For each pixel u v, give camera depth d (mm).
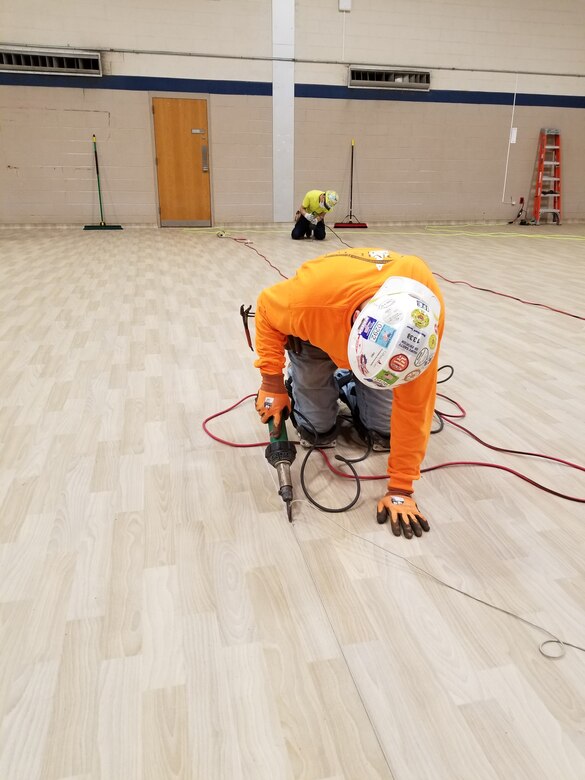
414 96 8844
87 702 992
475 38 8711
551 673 1063
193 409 2211
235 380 2508
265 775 875
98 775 873
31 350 2865
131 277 4809
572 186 9883
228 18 8039
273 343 1564
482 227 9422
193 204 8867
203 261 5695
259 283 4590
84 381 2475
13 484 1673
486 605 1229
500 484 1708
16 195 8258
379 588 1277
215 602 1229
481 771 885
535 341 3123
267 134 8680
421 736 940
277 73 8391
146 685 1026
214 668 1064
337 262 1346
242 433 2020
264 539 1445
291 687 1026
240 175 8828
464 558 1381
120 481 1704
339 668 1067
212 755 905
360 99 8727
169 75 8141
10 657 1081
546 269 5383
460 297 4184
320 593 1260
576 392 2426
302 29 8258
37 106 7914
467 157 9352
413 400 1335
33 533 1451
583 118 9508
